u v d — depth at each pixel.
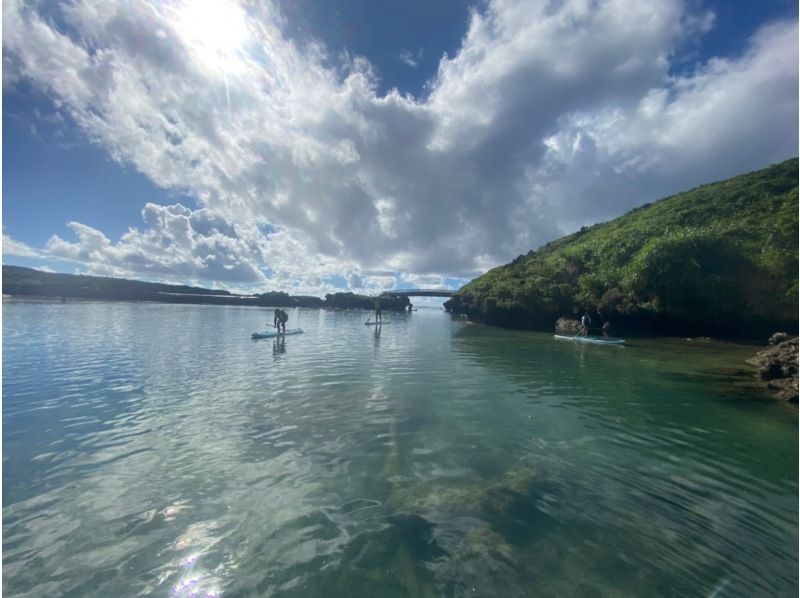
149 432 7.89
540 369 15.38
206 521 4.88
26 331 24.45
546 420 8.98
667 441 7.76
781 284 27.28
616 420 9.02
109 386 11.63
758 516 5.12
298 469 6.34
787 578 3.98
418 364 16.42
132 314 44.25
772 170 48.00
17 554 4.20
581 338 26.95
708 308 28.00
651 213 54.59
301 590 3.78
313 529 4.75
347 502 5.36
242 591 3.76
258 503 5.31
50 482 5.81
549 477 6.17
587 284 36.25
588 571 4.07
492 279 52.81
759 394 11.38
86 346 19.23
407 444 7.44
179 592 3.74
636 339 28.02
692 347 23.11
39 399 10.17
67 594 3.68
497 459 6.82
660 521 4.99
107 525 4.76
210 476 6.06
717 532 4.77
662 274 29.88
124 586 3.80
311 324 43.03
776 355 13.66
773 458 6.96
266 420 8.73
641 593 3.78
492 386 12.31
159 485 5.76
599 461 6.79
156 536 4.57
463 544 4.49
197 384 12.05
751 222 35.66
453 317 71.38
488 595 3.74
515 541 4.55
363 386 12.12
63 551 4.28
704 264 29.95
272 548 4.39
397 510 5.18
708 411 9.76
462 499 5.46
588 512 5.18
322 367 15.38
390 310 100.69
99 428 8.09
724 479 6.16
